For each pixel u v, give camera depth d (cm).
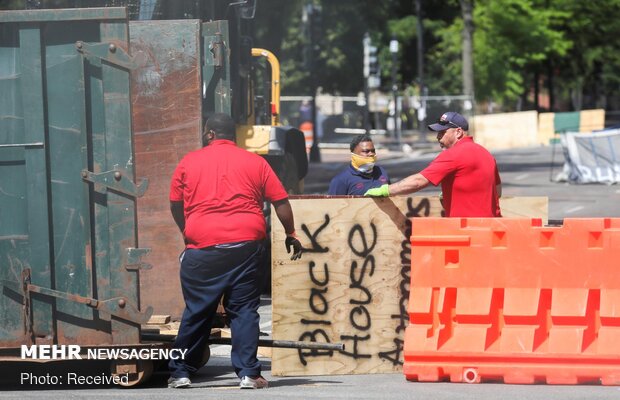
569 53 19988
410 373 2439
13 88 2331
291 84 18062
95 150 2327
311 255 2583
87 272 2336
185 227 2378
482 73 16062
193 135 2748
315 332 2588
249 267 2355
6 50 2331
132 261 2334
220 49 2895
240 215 2350
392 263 2592
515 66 17050
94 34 2314
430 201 2592
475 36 15925
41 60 2308
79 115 2317
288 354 2580
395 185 2548
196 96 2742
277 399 2198
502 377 2406
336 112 14438
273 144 4338
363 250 2591
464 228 2425
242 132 4350
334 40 18638
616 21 19100
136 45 2738
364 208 2588
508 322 2408
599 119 16612
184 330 2383
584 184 9144
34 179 2323
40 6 3547
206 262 2336
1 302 2347
